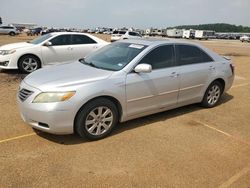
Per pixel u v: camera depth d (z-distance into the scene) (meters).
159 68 5.03
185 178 3.49
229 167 3.80
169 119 5.46
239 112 6.11
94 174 3.49
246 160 4.02
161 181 3.41
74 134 4.56
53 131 4.05
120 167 3.67
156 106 5.09
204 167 3.77
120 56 4.99
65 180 3.35
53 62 9.80
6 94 6.77
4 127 4.74
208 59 5.99
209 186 3.37
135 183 3.35
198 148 4.31
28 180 3.32
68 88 4.02
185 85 5.45
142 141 4.45
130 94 4.60
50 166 3.62
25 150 4.00
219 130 5.06
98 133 4.39
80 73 4.49
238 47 34.72
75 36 10.23
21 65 9.34
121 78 4.48
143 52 4.87
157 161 3.86
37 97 4.01
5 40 30.64
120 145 4.28
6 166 3.58
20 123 4.94
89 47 10.39
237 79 9.90
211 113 5.95
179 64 5.38
